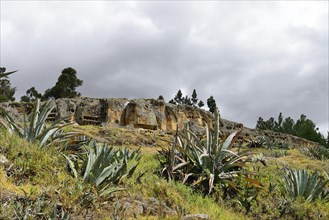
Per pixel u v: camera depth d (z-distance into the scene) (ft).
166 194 23.26
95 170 21.84
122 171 24.34
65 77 226.38
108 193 20.13
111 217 17.65
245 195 29.45
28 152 22.21
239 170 32.78
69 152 25.53
